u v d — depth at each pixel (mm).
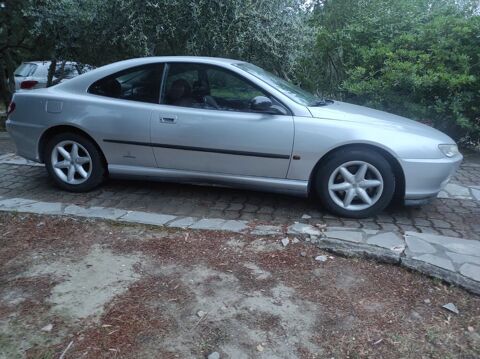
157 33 7465
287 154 4195
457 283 3098
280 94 4297
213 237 3799
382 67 7789
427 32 7617
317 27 8883
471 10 8469
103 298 2945
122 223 4047
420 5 8766
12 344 2514
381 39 8141
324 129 4113
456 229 4156
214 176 4473
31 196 4824
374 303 2934
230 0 7312
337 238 3705
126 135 4551
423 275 3229
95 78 4746
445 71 7094
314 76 9242
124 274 3236
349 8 9398
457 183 5645
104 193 4949
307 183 4270
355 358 2459
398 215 4465
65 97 4727
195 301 2926
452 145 4309
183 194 4949
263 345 2545
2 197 4754
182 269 3309
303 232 3840
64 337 2574
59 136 4824
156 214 4258
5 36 9938
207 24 7449
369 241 3654
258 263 3396
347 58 8562
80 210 4309
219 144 4320
